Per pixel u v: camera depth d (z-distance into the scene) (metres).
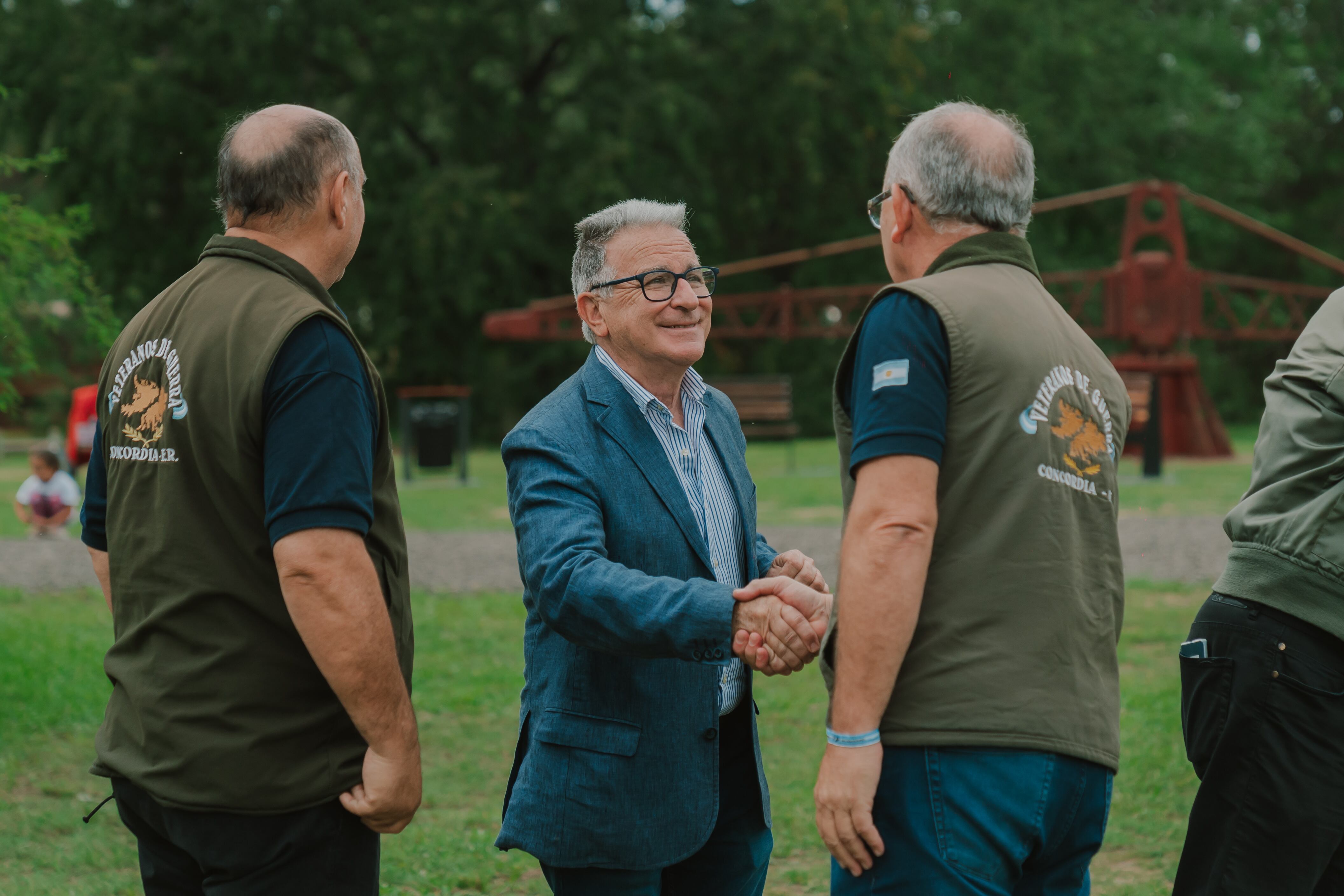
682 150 25.95
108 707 2.33
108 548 2.40
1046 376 2.23
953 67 29.50
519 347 28.95
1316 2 39.03
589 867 2.46
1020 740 2.11
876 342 2.21
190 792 2.16
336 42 24.56
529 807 2.46
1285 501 2.79
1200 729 2.86
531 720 2.56
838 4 26.28
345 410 2.17
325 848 2.23
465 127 26.64
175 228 26.09
